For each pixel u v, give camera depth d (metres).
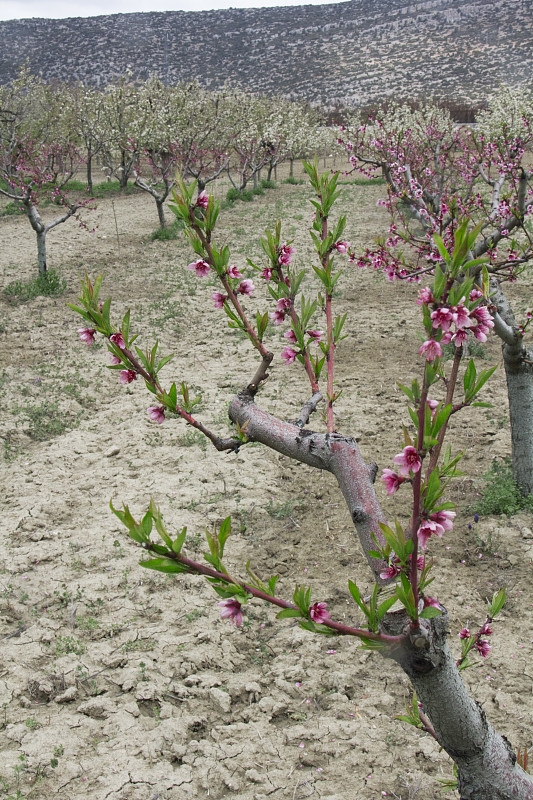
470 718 1.62
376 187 29.08
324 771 3.54
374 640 1.46
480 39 96.31
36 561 5.39
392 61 93.12
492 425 7.56
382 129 11.09
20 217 22.03
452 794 3.36
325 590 5.00
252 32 115.56
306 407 1.96
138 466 6.96
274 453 7.18
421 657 1.49
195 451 7.22
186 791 3.43
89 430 7.80
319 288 13.59
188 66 100.38
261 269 2.04
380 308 12.30
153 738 3.74
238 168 27.03
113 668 4.29
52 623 4.70
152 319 11.60
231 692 4.11
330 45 107.88
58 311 11.91
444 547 5.47
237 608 1.45
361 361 9.73
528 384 5.84
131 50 102.81
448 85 72.38
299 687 4.13
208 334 11.11
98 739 3.75
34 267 15.09
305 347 2.02
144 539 1.34
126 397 8.70
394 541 1.39
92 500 6.32
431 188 12.37
